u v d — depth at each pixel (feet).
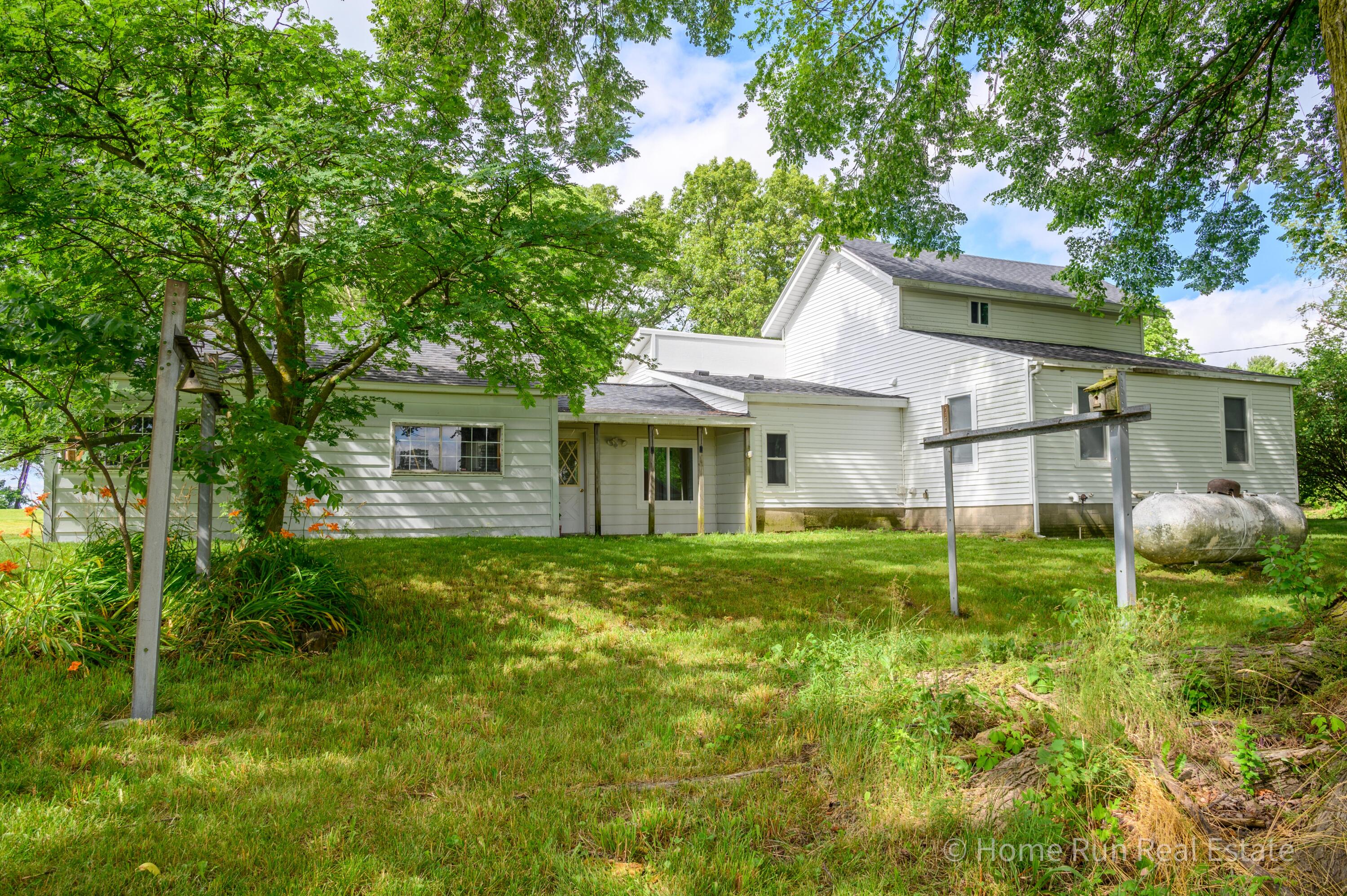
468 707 15.74
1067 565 34.76
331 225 21.89
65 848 9.19
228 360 35.01
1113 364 54.54
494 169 22.41
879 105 38.55
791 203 118.52
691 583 29.19
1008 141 42.11
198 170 22.24
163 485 14.79
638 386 68.64
